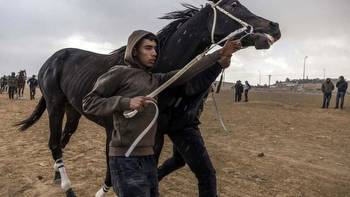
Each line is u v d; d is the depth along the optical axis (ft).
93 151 31.27
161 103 13.57
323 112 72.49
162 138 14.30
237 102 103.09
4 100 93.50
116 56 16.24
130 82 10.93
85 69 17.15
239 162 28.35
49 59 20.34
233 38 13.64
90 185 21.94
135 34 11.00
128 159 10.82
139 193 10.75
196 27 14.40
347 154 32.40
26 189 21.27
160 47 14.89
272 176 24.93
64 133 21.63
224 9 14.02
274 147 34.68
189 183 22.79
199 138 14.60
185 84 13.34
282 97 156.04
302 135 42.06
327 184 23.65
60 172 19.86
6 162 26.89
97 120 15.87
